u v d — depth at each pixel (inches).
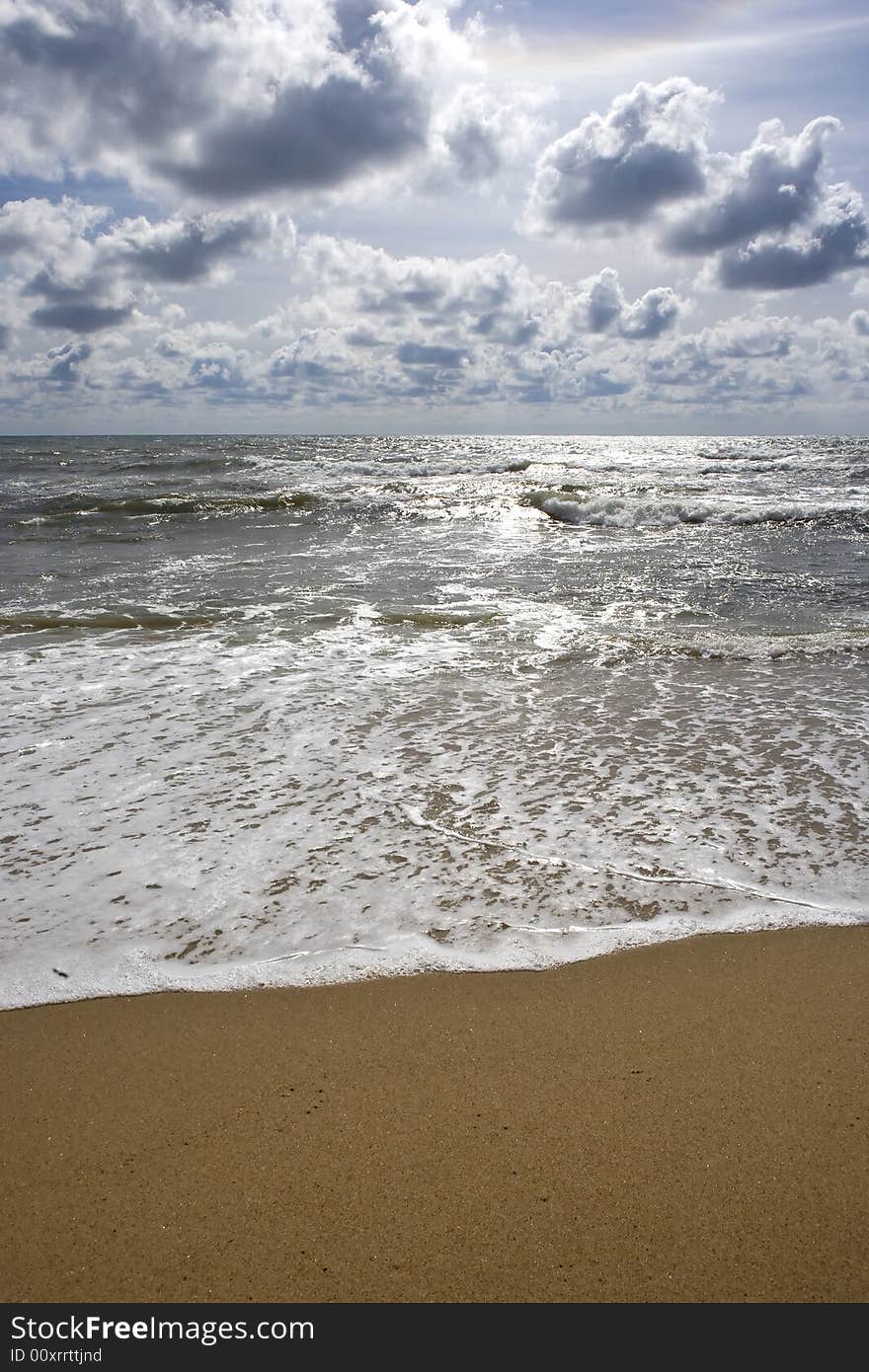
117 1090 86.4
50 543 494.3
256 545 482.3
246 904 120.3
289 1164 76.6
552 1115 82.0
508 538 507.5
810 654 250.1
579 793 156.5
